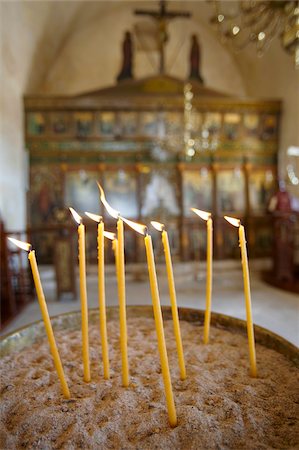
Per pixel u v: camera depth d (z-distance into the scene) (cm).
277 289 626
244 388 126
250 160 885
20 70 784
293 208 656
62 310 516
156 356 156
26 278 638
